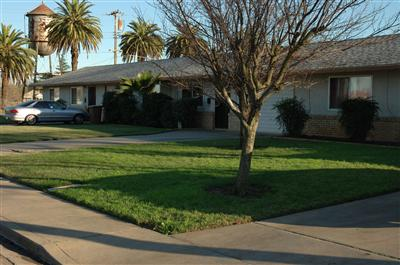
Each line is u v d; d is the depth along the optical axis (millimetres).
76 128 26297
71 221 7504
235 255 5852
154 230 6930
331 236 6473
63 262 5832
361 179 9984
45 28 50375
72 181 10391
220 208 7859
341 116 18281
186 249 6109
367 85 18781
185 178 10211
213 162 12531
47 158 13859
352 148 15406
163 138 20172
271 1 7602
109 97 31859
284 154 13859
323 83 20234
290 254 5820
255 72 8258
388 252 5777
